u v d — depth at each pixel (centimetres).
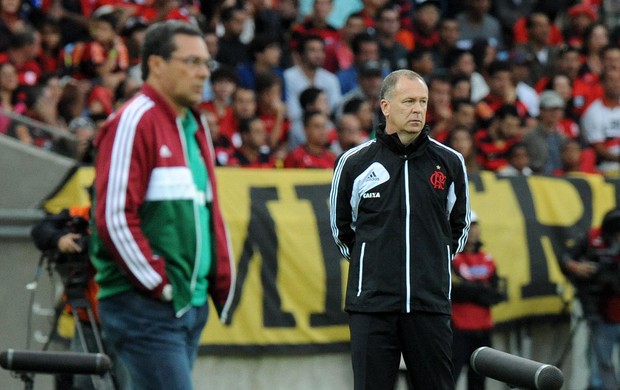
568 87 4731
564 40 5416
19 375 2108
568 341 3450
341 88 4553
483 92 4738
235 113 3838
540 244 3534
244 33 4762
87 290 2645
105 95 3794
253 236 3158
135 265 1809
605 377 3362
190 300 1869
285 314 3166
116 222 1802
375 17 5097
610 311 3391
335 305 3225
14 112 3581
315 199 3262
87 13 4516
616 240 3384
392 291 2023
